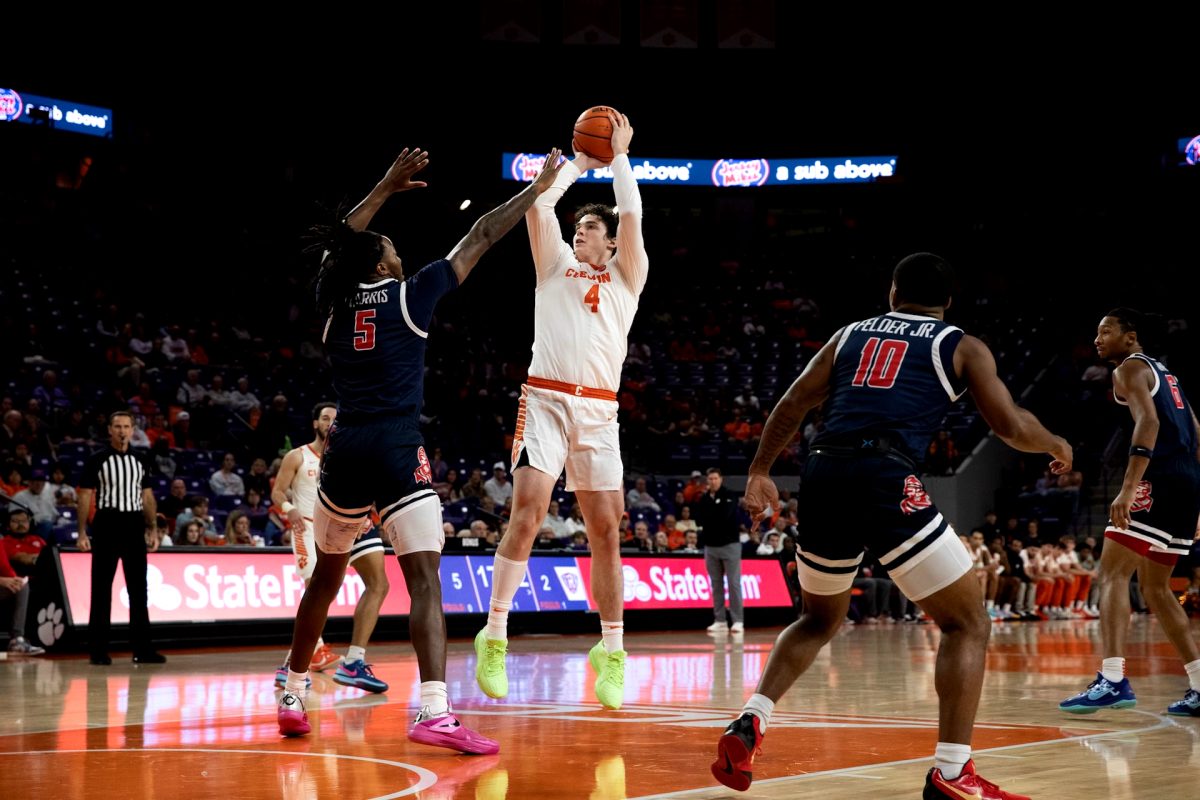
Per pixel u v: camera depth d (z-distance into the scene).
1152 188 25.25
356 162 24.02
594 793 3.18
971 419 21.50
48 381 16.00
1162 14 23.36
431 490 4.21
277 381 19.09
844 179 26.00
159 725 4.78
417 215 24.27
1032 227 26.06
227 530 11.84
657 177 25.98
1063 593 18.17
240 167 23.16
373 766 3.65
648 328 24.72
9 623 10.17
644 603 13.61
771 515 16.12
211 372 18.38
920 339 3.31
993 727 4.74
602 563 5.23
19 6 20.66
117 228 20.98
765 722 3.21
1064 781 3.41
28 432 14.48
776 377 23.33
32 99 20.77
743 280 26.23
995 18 24.11
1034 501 20.70
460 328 22.56
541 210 5.09
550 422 5.04
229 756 3.88
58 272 19.34
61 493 13.05
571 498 16.36
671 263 26.42
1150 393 5.34
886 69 25.31
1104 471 21.53
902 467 3.17
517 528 4.95
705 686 6.57
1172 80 24.38
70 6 20.92
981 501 20.69
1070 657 9.11
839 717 4.97
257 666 8.32
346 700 5.91
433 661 3.95
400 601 11.71
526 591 12.56
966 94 25.44
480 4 23.62
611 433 5.17
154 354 18.03
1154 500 5.36
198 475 15.45
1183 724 4.85
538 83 24.86
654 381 23.08
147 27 21.59
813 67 25.34
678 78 25.31
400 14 22.92
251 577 10.84
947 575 3.11
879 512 3.15
